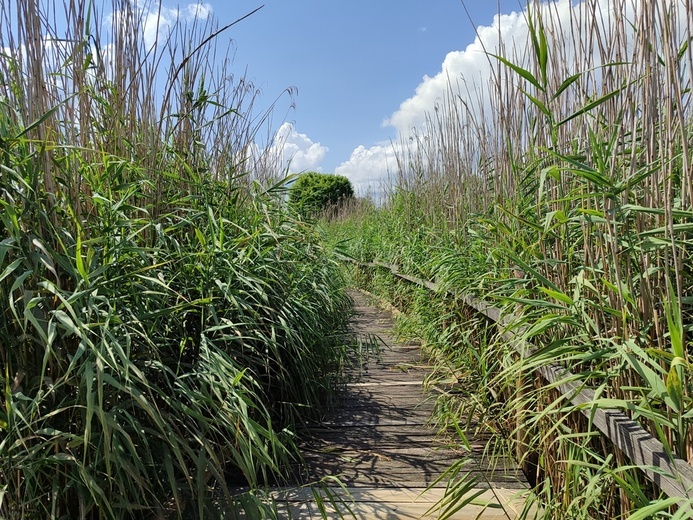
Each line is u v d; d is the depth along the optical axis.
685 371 1.39
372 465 2.64
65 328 1.58
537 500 1.95
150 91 2.64
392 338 5.74
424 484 2.43
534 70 2.51
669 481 1.20
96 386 1.66
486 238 3.40
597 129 1.96
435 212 5.90
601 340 1.66
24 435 1.54
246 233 2.85
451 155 5.12
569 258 2.01
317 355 3.50
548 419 2.11
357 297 9.22
